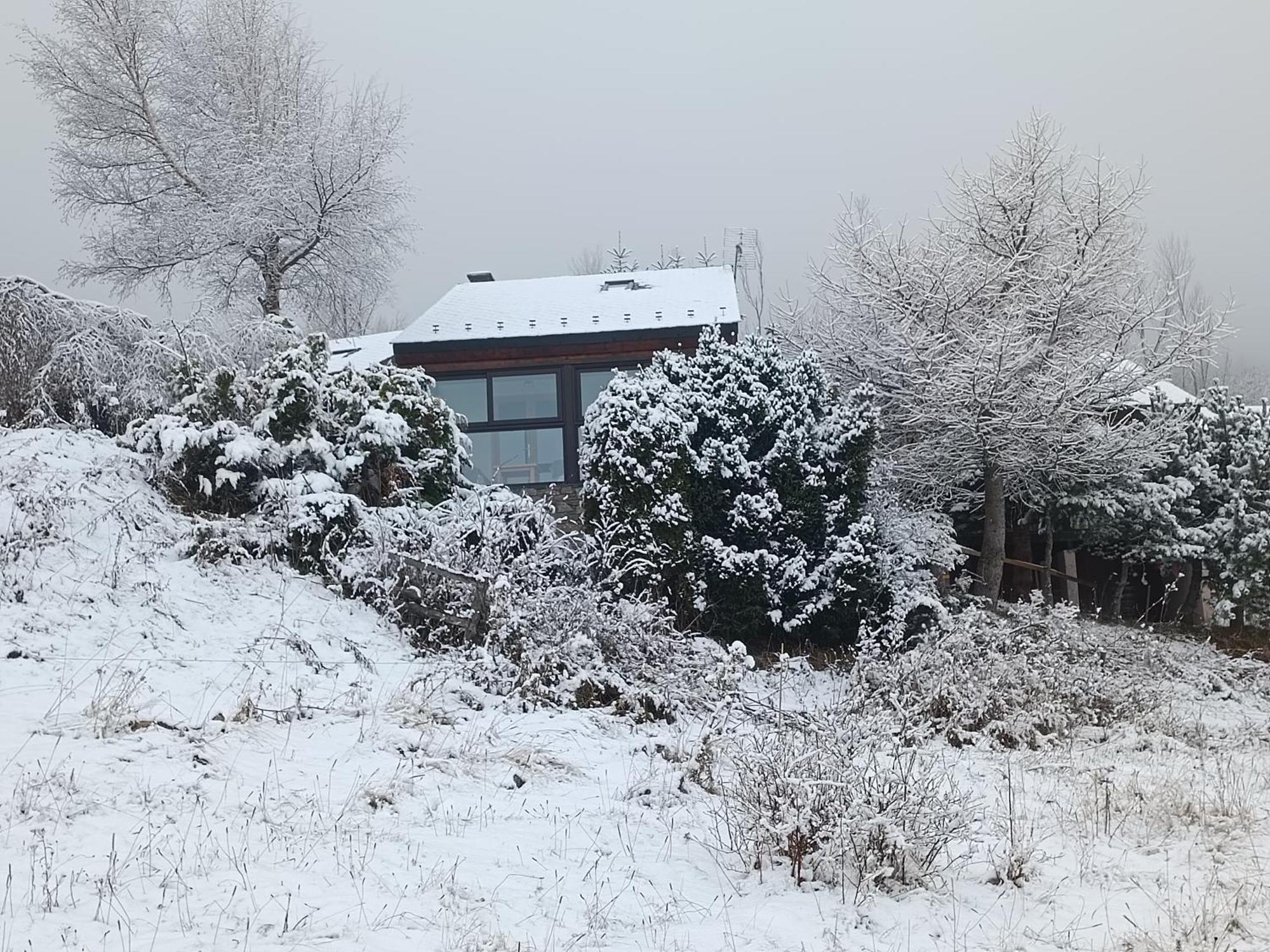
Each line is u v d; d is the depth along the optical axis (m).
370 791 7.07
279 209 25.09
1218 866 7.47
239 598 10.80
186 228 25.67
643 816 7.85
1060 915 6.54
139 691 8.27
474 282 26.48
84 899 4.92
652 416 14.55
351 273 26.69
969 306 19.19
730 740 9.00
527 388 19.77
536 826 7.21
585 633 11.48
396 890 5.62
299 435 13.12
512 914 5.59
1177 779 10.02
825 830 6.68
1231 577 20.33
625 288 22.66
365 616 11.49
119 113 26.55
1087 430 18.67
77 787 6.26
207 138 26.36
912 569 16.62
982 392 17.77
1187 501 20.98
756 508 15.05
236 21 27.41
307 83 28.06
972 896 6.80
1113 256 19.28
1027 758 10.98
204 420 13.01
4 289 14.48
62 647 8.84
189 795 6.48
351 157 26.09
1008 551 21.48
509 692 10.44
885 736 8.40
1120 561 22.19
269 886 5.39
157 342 15.16
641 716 10.94
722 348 16.66
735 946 5.64
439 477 14.30
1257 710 15.78
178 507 12.27
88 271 26.31
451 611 11.38
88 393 14.52
